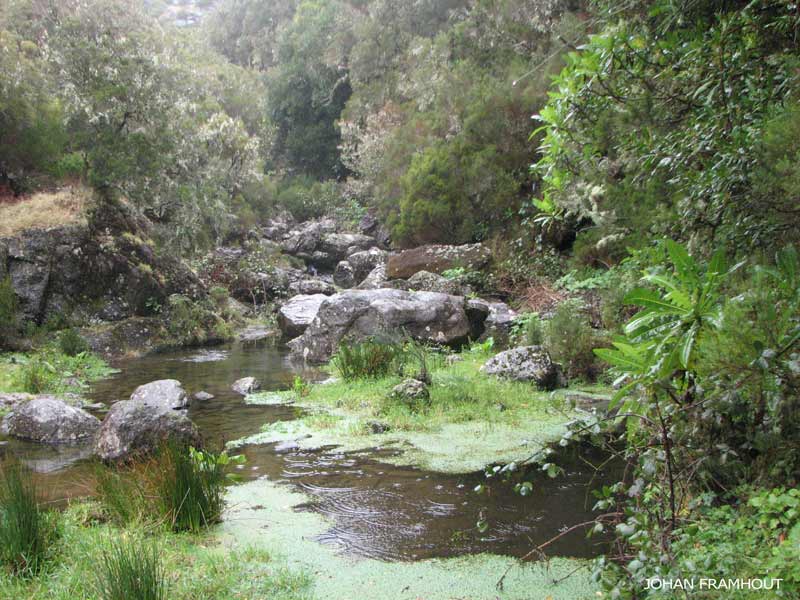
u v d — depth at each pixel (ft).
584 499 15.58
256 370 36.83
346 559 12.57
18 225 44.14
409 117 79.82
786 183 11.41
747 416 10.80
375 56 92.99
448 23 85.61
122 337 44.47
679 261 9.61
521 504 15.39
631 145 14.46
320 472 18.01
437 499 15.84
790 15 12.07
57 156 51.03
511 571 12.00
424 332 38.47
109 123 51.67
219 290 59.31
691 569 8.82
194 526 13.84
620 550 10.98
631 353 9.85
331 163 110.22
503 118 59.57
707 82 12.46
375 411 24.56
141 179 52.44
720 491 11.78
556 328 31.53
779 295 9.91
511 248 52.85
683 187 14.21
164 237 55.88
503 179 58.08
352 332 38.75
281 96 114.11
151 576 10.12
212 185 68.18
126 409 19.57
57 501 15.53
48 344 40.32
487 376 29.19
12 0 63.26
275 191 98.78
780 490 10.05
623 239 30.78
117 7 61.77
